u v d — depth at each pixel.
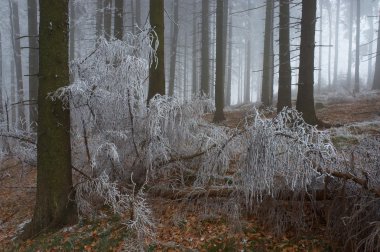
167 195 6.27
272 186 4.90
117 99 6.36
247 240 5.03
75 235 5.82
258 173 4.65
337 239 4.70
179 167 6.60
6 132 7.15
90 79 6.32
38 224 6.12
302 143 4.72
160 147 6.25
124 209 6.21
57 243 5.73
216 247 5.03
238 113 15.83
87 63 6.55
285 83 11.23
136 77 6.28
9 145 7.36
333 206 4.84
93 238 5.70
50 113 6.05
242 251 4.86
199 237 5.28
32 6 14.03
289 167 4.74
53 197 6.11
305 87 9.16
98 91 6.21
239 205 5.36
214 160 5.93
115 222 5.93
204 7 18.27
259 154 4.63
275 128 4.74
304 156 4.58
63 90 5.79
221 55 13.74
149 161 6.36
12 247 6.01
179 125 6.53
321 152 4.70
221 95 13.70
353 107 13.77
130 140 6.68
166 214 5.97
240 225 5.16
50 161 6.10
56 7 5.96
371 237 4.20
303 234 4.94
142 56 6.70
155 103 6.19
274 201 5.13
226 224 5.41
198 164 6.59
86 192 6.41
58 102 6.07
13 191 8.59
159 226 5.71
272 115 12.74
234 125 11.05
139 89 6.42
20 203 7.87
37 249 5.73
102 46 6.38
